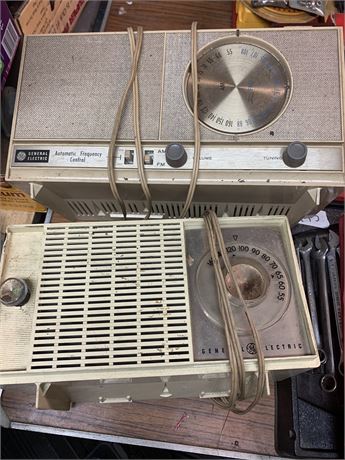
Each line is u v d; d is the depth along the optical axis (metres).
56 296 0.53
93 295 0.53
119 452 0.90
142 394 0.64
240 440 0.69
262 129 0.58
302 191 0.59
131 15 0.96
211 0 0.96
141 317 0.51
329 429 0.67
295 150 0.55
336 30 0.61
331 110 0.58
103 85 0.61
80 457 0.91
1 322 0.53
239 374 0.49
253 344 0.51
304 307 0.52
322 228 0.78
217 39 0.62
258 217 0.57
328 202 0.66
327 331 0.71
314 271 0.76
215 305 0.53
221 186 0.59
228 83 0.60
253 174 0.57
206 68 0.61
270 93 0.60
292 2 0.76
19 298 0.52
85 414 0.72
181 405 0.71
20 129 0.61
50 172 0.60
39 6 0.71
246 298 0.54
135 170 0.58
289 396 0.69
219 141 0.58
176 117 0.59
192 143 0.58
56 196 0.66
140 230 0.56
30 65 0.63
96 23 0.94
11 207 0.79
